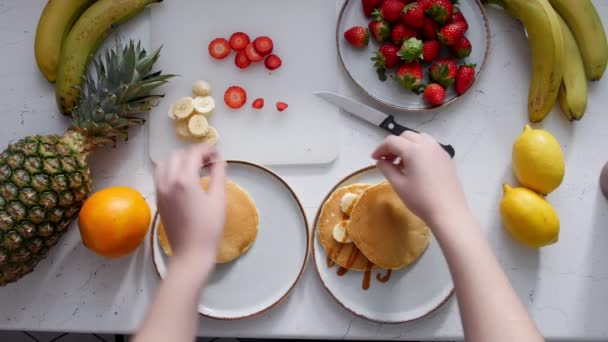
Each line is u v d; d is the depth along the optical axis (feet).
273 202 2.68
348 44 2.78
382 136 2.78
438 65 2.67
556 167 2.57
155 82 2.63
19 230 2.41
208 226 1.84
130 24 2.85
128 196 2.53
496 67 2.81
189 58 2.83
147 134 2.80
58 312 2.70
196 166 1.90
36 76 2.85
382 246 2.56
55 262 2.73
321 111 2.79
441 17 2.64
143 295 2.71
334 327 2.67
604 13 2.81
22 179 2.41
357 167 2.77
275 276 2.66
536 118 2.73
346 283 2.64
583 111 2.69
